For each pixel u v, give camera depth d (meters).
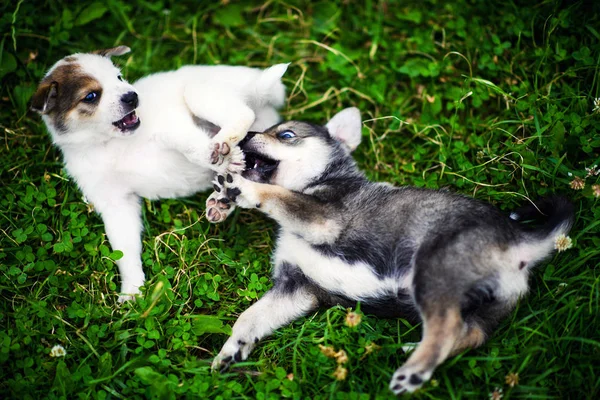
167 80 1.43
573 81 1.50
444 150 1.49
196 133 1.37
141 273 1.40
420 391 1.21
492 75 1.56
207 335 1.35
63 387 1.26
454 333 1.19
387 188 1.32
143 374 1.26
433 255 1.22
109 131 1.36
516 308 1.26
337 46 1.63
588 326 1.26
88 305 1.35
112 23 1.65
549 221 1.26
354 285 1.29
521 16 1.58
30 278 1.38
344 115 1.44
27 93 1.54
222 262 1.41
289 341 1.32
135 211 1.43
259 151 1.38
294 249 1.32
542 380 1.24
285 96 1.57
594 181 1.38
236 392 1.26
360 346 1.28
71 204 1.43
